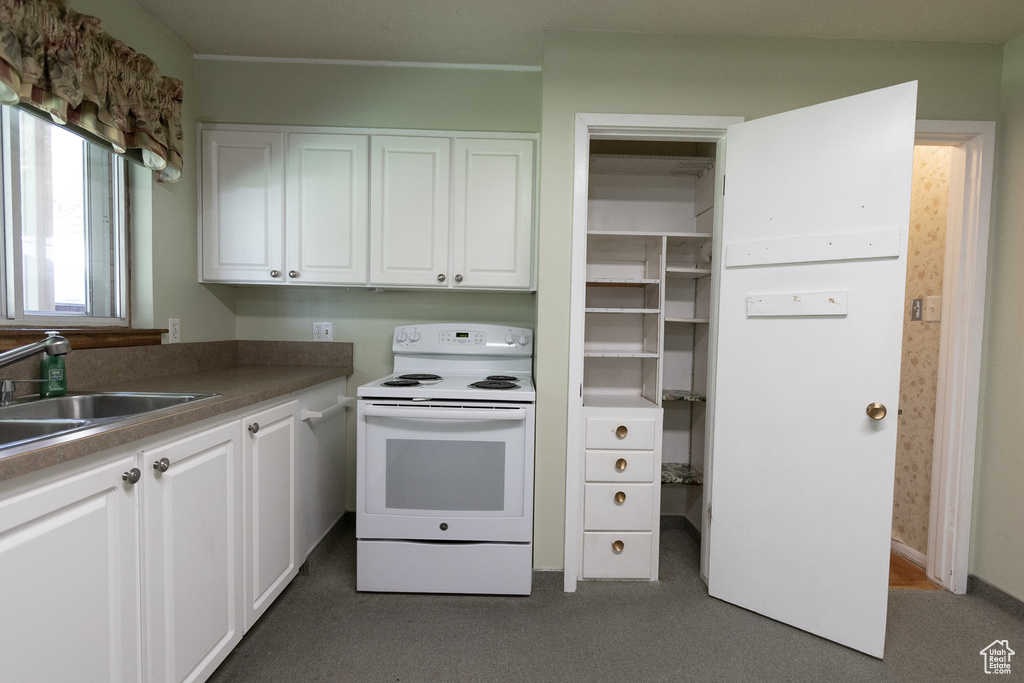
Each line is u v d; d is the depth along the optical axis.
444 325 2.38
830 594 1.68
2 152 1.41
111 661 1.00
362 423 1.87
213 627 1.35
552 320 1.99
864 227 1.61
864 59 1.94
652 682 1.48
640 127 1.94
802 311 1.72
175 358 2.01
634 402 2.22
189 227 2.13
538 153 2.19
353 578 2.03
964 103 1.93
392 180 2.20
